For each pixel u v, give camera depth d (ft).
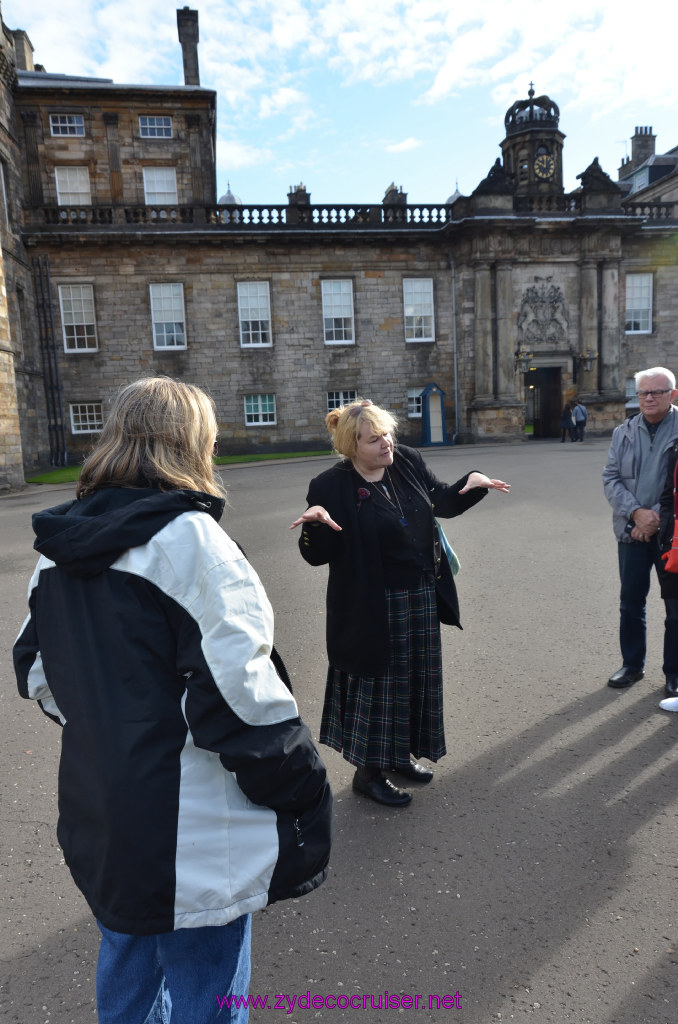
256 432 96.99
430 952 7.61
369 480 10.28
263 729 4.42
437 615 10.76
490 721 13.29
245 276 95.04
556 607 20.22
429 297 99.60
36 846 9.99
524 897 8.43
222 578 4.46
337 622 10.25
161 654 4.46
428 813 10.36
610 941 7.64
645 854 9.16
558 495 40.96
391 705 10.41
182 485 4.92
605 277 99.71
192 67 101.09
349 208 96.43
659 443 14.39
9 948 7.96
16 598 23.70
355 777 10.97
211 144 102.47
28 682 5.29
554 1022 6.61
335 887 8.77
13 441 61.87
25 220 90.48
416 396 100.22
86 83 105.09
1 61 83.71
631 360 103.71
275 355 96.58
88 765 4.50
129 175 97.19
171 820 4.33
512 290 98.02
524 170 112.47
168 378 5.37
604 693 14.39
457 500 10.41
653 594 21.35
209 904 4.40
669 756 11.72
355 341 98.22
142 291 92.89
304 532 9.56
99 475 5.00
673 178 125.59
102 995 5.00
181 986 4.71
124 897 4.30
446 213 98.94
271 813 4.70
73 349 92.17
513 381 98.22
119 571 4.50
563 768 11.46
